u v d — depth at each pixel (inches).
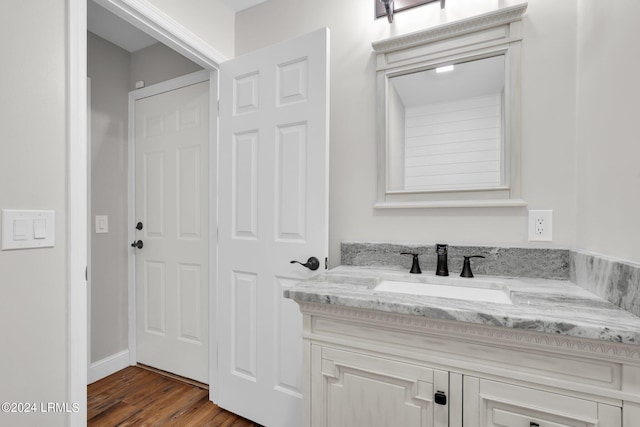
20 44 36.9
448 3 51.6
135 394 71.2
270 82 59.2
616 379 25.5
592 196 38.8
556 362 27.4
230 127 64.4
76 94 41.7
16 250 36.7
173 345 79.6
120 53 84.6
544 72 45.9
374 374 34.7
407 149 54.7
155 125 82.4
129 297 85.3
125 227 85.4
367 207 58.1
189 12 60.4
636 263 29.0
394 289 46.9
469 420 30.4
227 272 64.3
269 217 58.9
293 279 56.2
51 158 39.7
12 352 36.3
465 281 45.4
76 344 41.6
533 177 46.7
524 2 47.0
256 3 69.4
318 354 37.8
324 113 53.2
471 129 50.4
